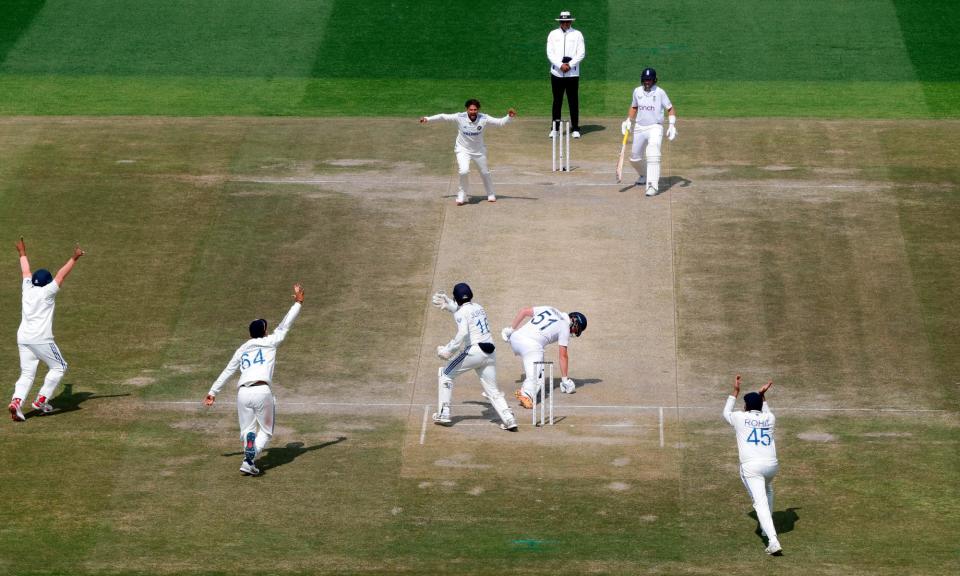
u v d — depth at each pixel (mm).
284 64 123562
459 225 93188
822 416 72062
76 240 91688
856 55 123812
